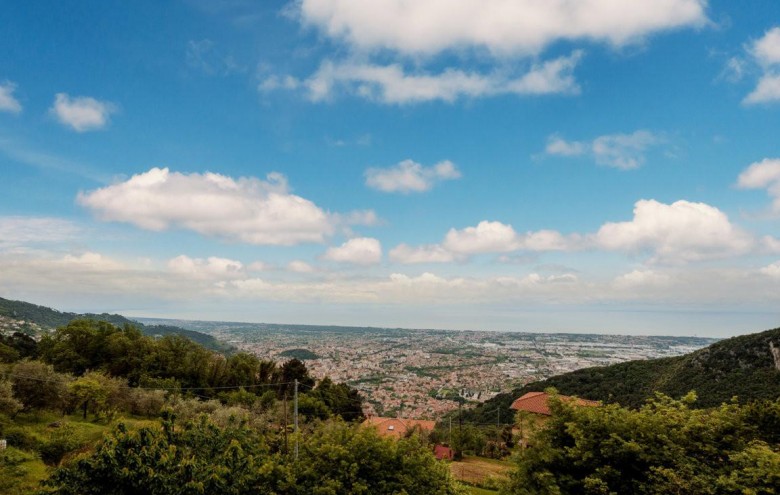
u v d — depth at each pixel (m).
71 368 49.97
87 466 10.06
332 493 10.16
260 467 11.20
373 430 12.30
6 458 19.28
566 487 10.32
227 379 56.75
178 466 10.54
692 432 10.28
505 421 62.22
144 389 42.69
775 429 10.23
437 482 11.74
